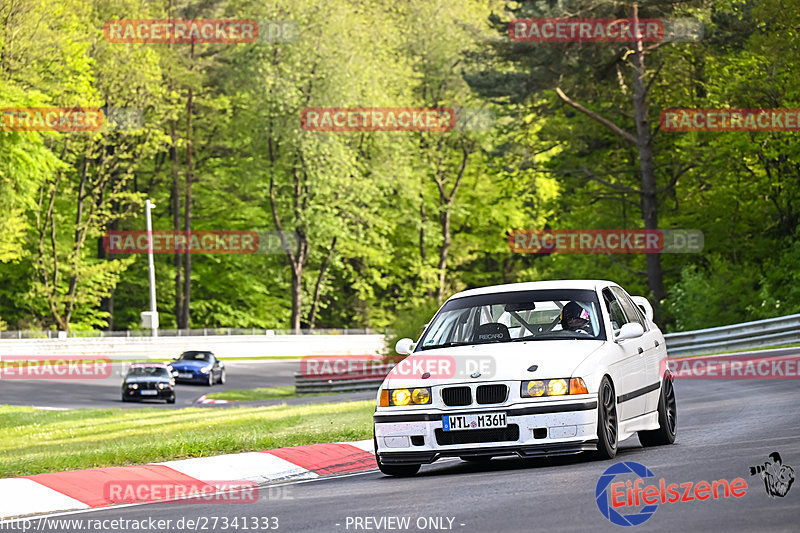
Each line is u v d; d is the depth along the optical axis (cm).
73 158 11112
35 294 11362
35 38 9538
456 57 12962
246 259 13600
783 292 7306
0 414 5022
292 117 11819
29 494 1903
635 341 2156
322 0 11875
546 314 2117
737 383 3891
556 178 9656
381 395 1927
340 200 12619
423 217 13950
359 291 14762
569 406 1834
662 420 2205
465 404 1859
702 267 8600
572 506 1417
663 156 9144
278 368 9850
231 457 2320
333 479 2011
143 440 2933
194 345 10694
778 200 8138
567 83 8625
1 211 9238
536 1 8169
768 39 7681
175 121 12281
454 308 2152
